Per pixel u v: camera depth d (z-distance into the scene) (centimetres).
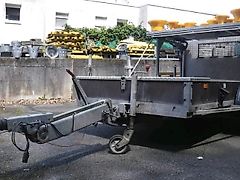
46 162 477
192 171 446
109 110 505
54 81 1191
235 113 623
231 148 568
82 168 452
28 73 1145
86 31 1697
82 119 469
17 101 1129
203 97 493
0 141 604
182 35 700
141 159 497
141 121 585
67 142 600
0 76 1098
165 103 484
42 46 1254
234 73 667
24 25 1759
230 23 617
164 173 437
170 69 862
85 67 1237
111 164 471
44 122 422
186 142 605
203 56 719
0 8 1698
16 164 466
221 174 435
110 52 1418
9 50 1169
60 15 1852
